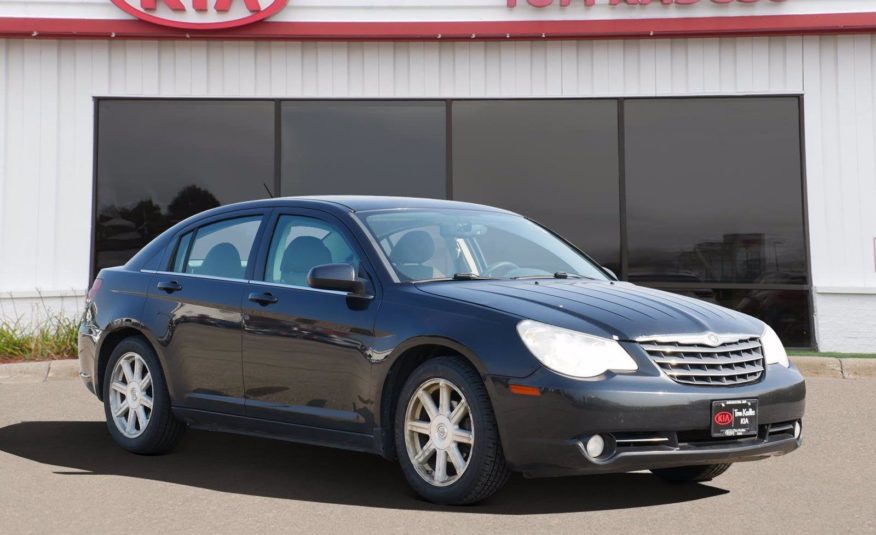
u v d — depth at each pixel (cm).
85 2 1345
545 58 1386
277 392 619
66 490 589
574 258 685
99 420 842
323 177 1395
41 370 1089
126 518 523
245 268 660
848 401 959
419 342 551
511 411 516
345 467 661
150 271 720
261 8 1343
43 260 1373
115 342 737
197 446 735
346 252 616
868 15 1332
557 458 510
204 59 1388
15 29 1339
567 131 1391
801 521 526
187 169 1392
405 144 1396
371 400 570
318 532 495
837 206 1367
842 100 1367
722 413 532
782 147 1378
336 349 588
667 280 1381
